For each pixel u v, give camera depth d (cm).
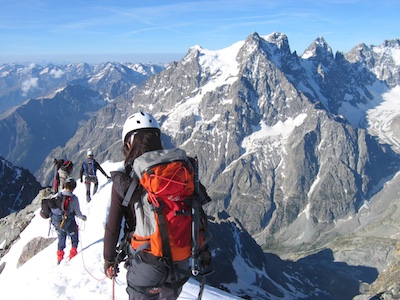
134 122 525
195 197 495
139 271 474
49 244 2075
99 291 1130
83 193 2572
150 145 514
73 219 1550
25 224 2642
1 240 2650
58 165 2231
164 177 465
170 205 473
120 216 495
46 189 3075
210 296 1102
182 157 500
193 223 481
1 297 1650
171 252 465
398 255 6103
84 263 1414
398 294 2075
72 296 1125
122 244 518
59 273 1346
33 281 1406
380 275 6109
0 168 9594
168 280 478
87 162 2388
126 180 492
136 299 487
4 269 2150
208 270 504
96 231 1873
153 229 469
